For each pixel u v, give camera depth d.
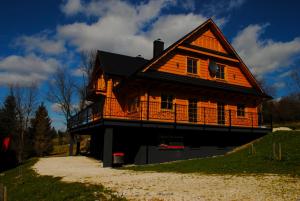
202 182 8.95
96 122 15.30
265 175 9.95
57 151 41.62
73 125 22.44
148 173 11.37
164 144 16.19
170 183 8.86
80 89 36.62
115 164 14.62
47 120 42.28
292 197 6.74
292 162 11.84
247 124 20.83
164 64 17.53
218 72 20.17
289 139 16.41
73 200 7.30
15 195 9.86
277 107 40.94
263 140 17.91
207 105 18.89
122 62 20.84
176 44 17.81
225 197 6.89
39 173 12.37
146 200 6.73
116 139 18.11
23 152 38.41
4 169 19.80
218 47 20.47
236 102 20.62
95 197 7.21
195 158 16.88
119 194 7.36
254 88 21.95
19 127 41.09
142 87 16.36
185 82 17.02
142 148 15.35
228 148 18.75
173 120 17.11
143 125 14.93
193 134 17.47
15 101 42.72
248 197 6.84
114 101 18.64
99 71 22.14
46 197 8.28
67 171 12.63
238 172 10.87
